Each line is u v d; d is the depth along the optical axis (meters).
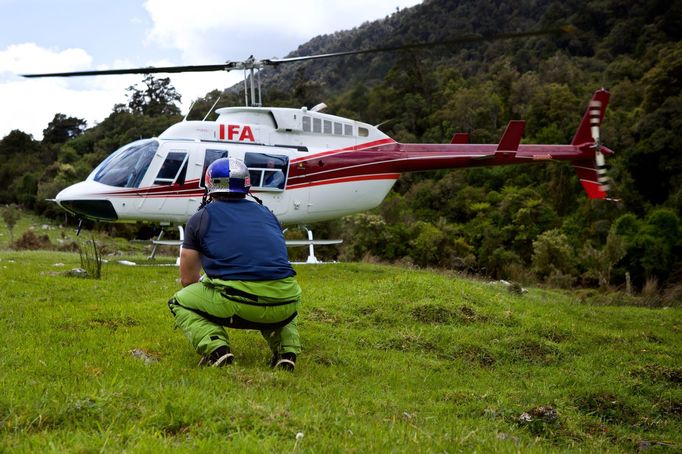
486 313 9.62
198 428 3.45
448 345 8.19
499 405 5.60
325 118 15.31
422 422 4.58
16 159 73.50
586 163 17.58
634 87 71.38
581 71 87.75
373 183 15.77
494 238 45.38
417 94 82.69
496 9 139.00
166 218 13.95
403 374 6.65
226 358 5.28
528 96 78.31
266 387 4.76
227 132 14.28
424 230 40.38
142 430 3.36
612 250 31.28
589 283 31.55
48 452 2.93
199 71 13.87
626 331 10.39
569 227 46.56
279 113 14.67
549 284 28.83
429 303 9.51
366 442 3.54
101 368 4.98
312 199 15.11
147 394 3.93
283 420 3.70
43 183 54.31
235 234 5.39
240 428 3.52
